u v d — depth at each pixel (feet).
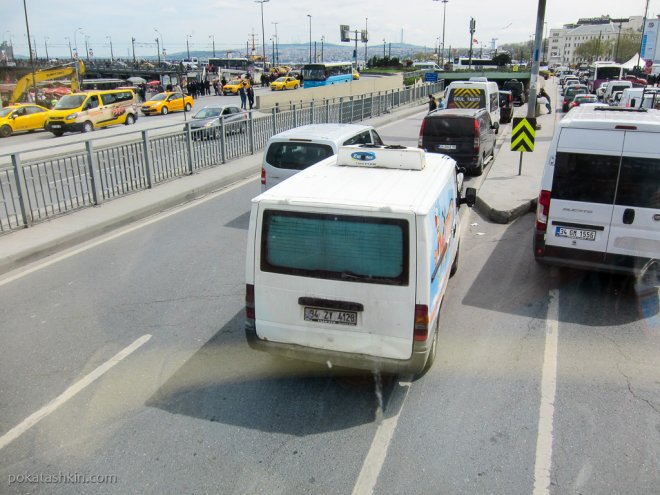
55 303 20.30
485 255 25.91
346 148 17.40
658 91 66.64
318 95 104.58
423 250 12.82
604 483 11.51
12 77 168.66
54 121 82.43
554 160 20.67
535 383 15.19
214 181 40.57
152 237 28.43
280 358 16.49
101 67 322.55
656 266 19.86
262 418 13.67
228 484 11.49
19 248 24.73
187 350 16.94
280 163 28.86
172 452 12.45
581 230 20.76
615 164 19.76
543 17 49.80
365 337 13.66
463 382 15.25
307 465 12.04
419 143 45.14
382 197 13.60
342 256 13.35
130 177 36.24
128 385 15.03
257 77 216.95
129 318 19.07
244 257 25.27
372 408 14.10
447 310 19.95
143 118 106.01
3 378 15.34
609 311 19.80
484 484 11.48
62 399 14.38
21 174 27.78
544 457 12.27
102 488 11.37
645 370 15.85
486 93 67.41
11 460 12.18
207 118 70.54
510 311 19.85
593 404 14.21
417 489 11.35
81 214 31.01
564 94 122.31
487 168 47.93
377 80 134.62
